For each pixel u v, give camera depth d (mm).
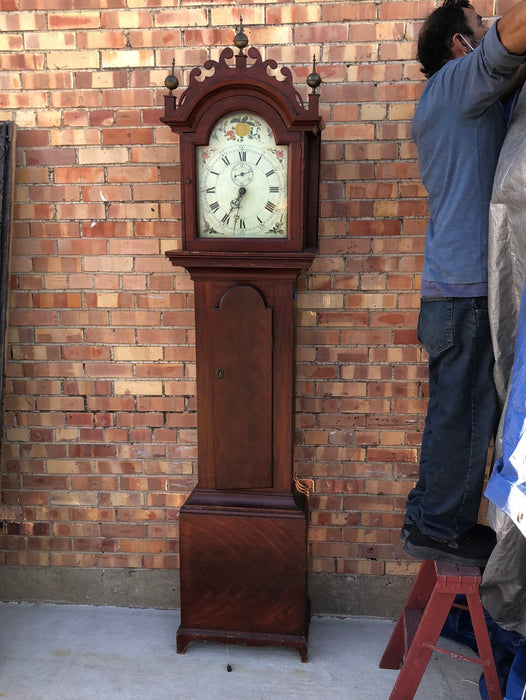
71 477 2674
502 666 2162
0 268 2455
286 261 2059
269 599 2305
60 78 2420
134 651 2406
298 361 2508
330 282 2447
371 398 2512
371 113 2328
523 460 1464
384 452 2541
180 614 2582
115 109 2422
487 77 1620
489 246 1788
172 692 2184
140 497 2664
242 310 2150
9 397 2637
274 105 1965
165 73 2383
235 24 2322
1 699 2150
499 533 1796
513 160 1687
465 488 1860
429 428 2061
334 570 2631
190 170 2043
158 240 2492
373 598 2627
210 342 2207
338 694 2174
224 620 2344
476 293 1827
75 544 2713
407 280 2424
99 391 2609
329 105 2334
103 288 2543
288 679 2246
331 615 2650
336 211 2400
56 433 2648
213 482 2312
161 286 2520
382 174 2363
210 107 1991
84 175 2475
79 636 2500
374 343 2477
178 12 2334
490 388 1853
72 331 2578
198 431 2281
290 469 2279
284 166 2027
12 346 2604
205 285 2166
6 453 2674
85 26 2375
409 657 1953
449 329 1851
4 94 2447
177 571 2693
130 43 2373
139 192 2467
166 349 2559
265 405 2223
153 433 2619
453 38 1907
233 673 2277
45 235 2523
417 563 2588
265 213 2064
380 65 2297
